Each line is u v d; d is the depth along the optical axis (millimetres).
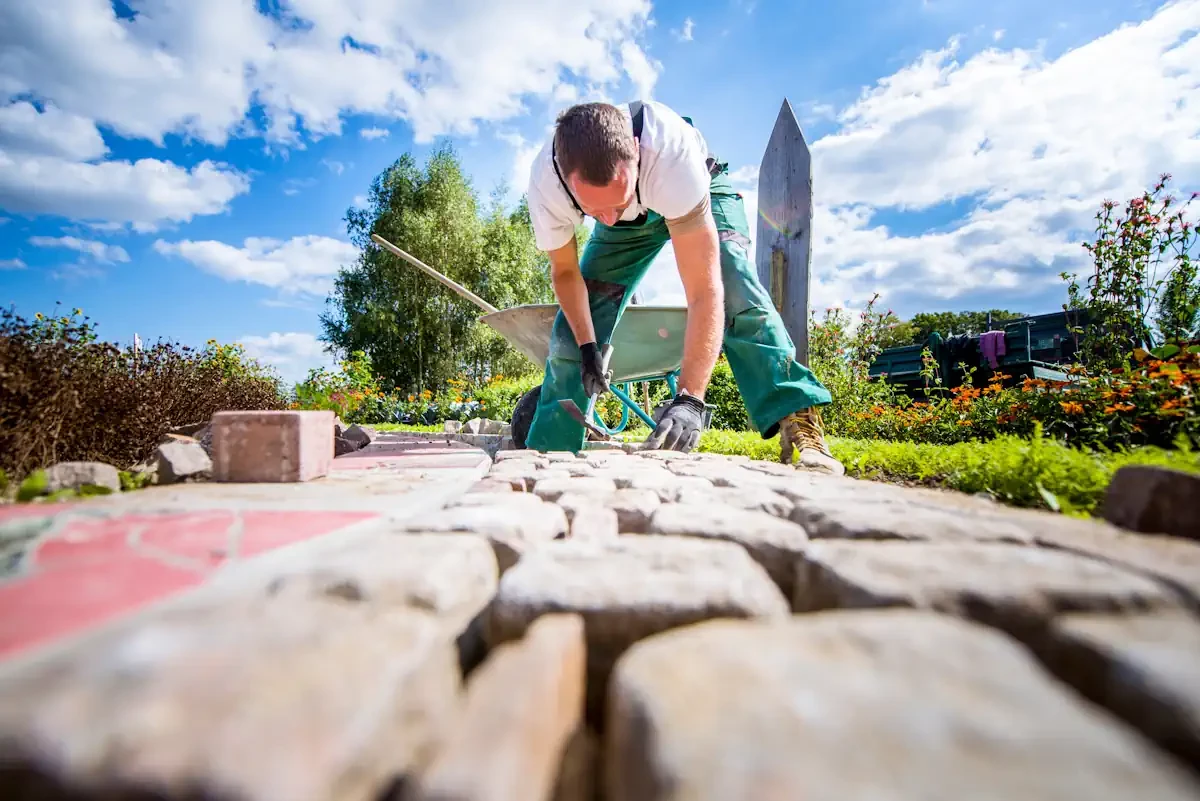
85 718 403
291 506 1341
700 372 2549
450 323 20312
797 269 3584
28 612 667
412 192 20953
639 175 2285
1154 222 4379
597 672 653
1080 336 6199
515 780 397
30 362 1990
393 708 479
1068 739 375
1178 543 871
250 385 4969
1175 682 444
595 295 3012
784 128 3658
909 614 564
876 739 379
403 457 2820
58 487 1543
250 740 387
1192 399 2602
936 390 6828
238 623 570
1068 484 1621
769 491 1396
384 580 702
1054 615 604
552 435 3098
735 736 389
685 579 725
